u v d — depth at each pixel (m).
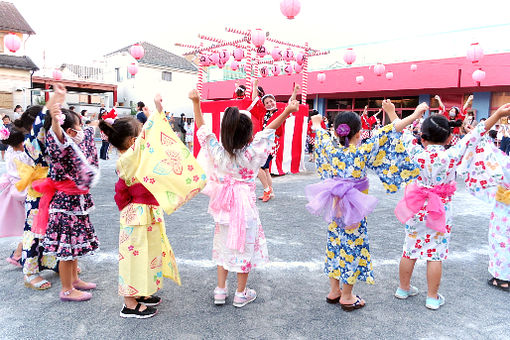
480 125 2.68
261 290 3.12
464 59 13.80
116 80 28.48
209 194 2.85
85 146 2.98
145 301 2.81
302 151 10.21
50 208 2.78
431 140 2.82
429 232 2.84
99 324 2.55
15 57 21.33
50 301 2.87
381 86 15.97
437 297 2.90
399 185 2.71
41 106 3.20
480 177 3.23
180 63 29.61
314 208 2.73
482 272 3.59
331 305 2.89
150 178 2.49
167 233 4.54
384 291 3.15
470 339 2.45
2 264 3.56
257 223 2.87
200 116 2.91
